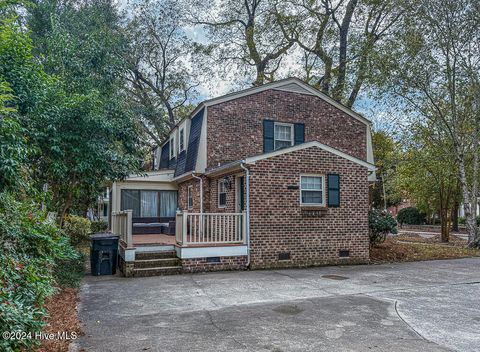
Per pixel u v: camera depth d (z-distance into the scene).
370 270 10.47
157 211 17.44
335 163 11.49
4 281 4.22
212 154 13.59
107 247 9.83
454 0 15.38
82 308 6.36
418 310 6.26
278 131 14.55
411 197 30.95
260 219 10.66
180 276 9.56
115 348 4.49
